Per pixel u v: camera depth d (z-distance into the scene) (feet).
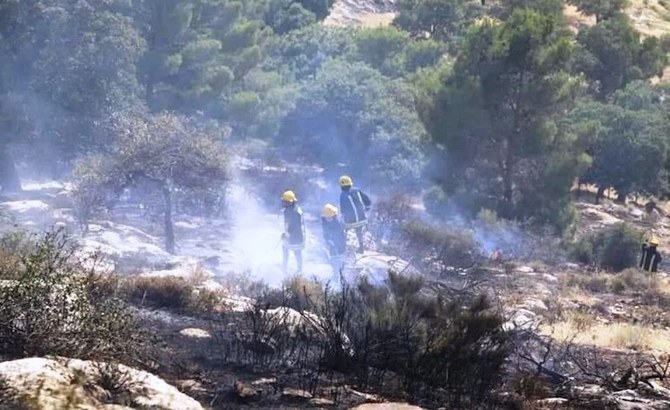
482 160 126.82
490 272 85.87
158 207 81.25
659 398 35.58
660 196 199.93
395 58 221.46
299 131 156.56
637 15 368.68
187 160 73.82
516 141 124.06
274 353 30.94
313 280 54.03
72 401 17.92
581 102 195.42
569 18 338.75
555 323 60.08
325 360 30.04
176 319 37.35
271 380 27.48
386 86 165.07
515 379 33.55
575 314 65.57
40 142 94.27
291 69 204.54
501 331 32.07
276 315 34.81
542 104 123.03
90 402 18.71
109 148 87.15
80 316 24.64
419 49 226.38
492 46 123.85
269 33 183.01
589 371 40.32
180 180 73.97
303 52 213.05
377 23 317.01
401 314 31.65
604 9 333.62
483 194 125.08
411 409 25.35
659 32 353.10
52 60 95.35
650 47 259.19
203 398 24.76
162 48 127.24
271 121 151.94
